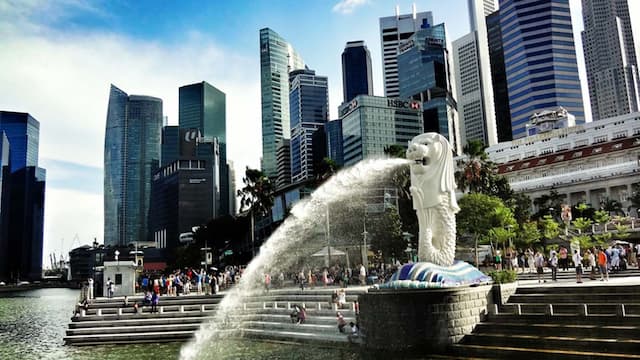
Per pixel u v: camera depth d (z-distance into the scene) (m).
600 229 56.59
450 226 23.48
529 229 51.38
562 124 121.12
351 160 130.88
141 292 44.06
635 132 97.88
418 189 23.86
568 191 99.88
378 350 21.25
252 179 69.38
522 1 171.88
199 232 113.94
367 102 127.00
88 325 31.84
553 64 164.50
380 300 21.39
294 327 27.70
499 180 67.44
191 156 195.00
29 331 42.16
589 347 17.33
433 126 171.50
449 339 20.30
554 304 20.50
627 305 18.69
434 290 20.86
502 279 23.50
